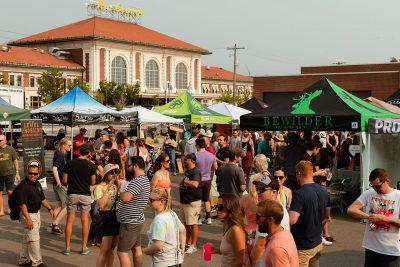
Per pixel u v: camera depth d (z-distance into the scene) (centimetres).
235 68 6469
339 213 1288
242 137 1723
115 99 7894
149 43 9000
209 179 1143
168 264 597
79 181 906
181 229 617
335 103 1213
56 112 1741
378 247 585
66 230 909
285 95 4809
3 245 977
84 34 8325
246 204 620
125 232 703
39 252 827
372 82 4269
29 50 8006
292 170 1085
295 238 591
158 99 8881
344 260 868
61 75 7175
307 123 1183
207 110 2214
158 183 895
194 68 10106
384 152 1245
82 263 857
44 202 843
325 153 1322
